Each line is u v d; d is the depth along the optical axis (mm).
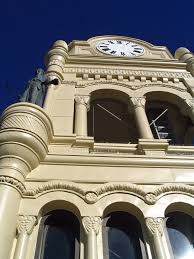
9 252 9273
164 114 19297
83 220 10438
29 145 11516
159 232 10297
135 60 20688
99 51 23203
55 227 10719
